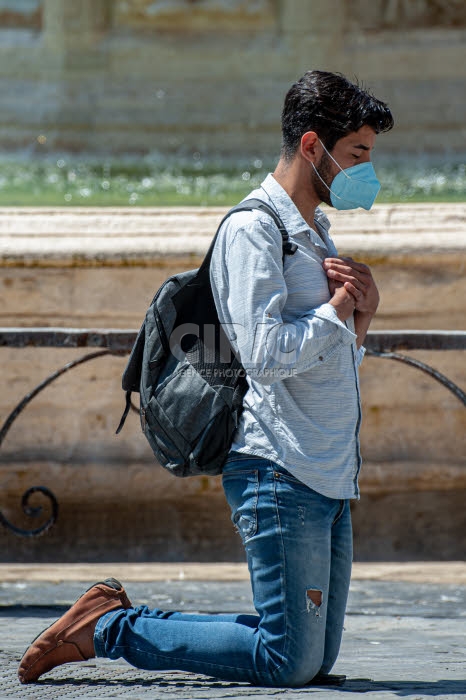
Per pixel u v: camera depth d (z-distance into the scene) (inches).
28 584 551.5
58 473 643.5
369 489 641.6
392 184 1071.0
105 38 1471.5
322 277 323.6
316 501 320.8
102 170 1245.7
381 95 1437.0
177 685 338.3
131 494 647.1
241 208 320.8
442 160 1371.8
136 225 636.7
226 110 1451.8
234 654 327.0
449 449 639.1
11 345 501.4
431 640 429.1
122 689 331.9
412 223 630.5
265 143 1438.2
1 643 413.7
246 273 310.7
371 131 317.1
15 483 644.1
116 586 351.3
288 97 323.3
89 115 1448.1
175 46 1467.8
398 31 1457.9
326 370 320.2
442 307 623.8
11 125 1439.5
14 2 1478.8
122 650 336.5
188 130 1445.6
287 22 1467.8
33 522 646.5
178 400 323.6
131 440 644.1
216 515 649.6
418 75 1435.8
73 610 344.8
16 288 629.6
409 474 639.8
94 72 1464.1
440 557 637.9
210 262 323.9
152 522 647.8
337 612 339.6
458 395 533.6
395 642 424.2
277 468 320.8
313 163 319.3
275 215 319.6
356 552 639.1
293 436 317.7
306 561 318.7
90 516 648.4
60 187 1056.8
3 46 1464.1
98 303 629.0
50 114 1446.9
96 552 641.6
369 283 323.6
